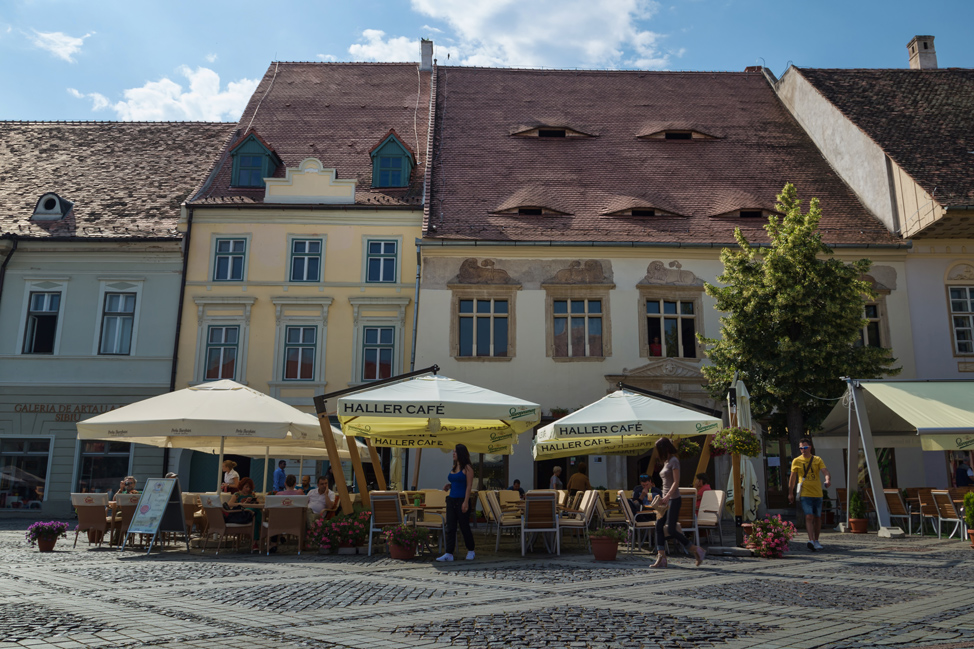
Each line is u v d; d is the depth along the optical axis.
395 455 19.28
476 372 22.09
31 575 8.51
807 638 5.06
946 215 21.03
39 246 24.02
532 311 22.53
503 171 25.81
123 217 25.02
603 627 5.41
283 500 11.71
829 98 27.08
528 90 30.45
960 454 21.84
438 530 12.95
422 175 25.83
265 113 28.81
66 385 23.36
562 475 21.89
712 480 22.31
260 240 24.09
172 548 12.55
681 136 28.14
